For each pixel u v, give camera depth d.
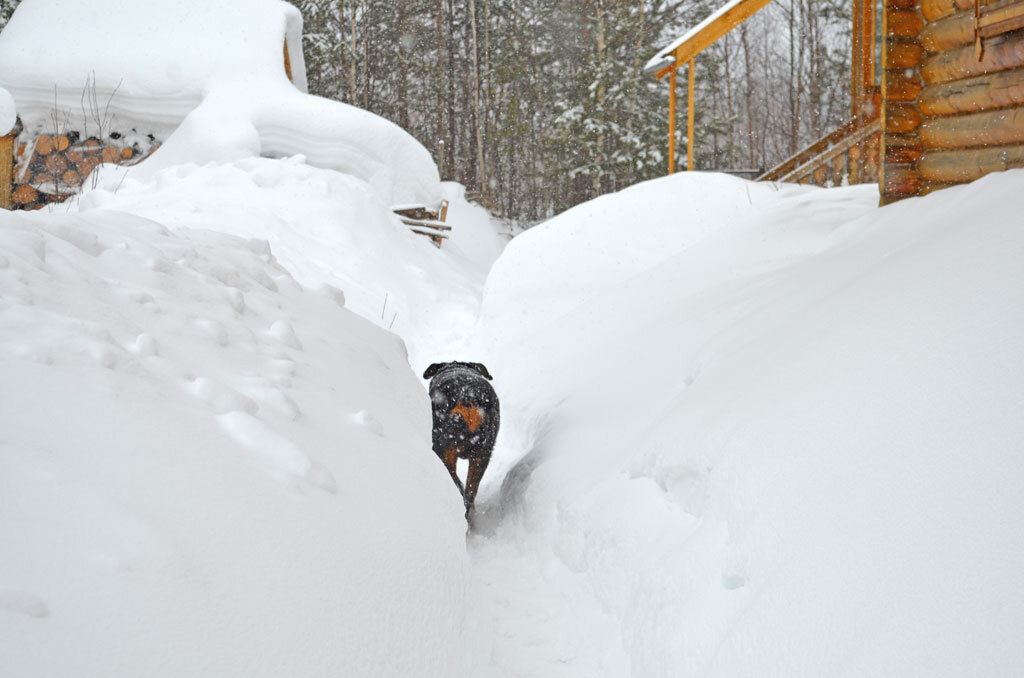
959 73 5.69
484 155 35.69
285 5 16.84
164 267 3.36
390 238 12.05
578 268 9.04
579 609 3.59
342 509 2.37
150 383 2.36
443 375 6.00
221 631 1.65
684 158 27.45
